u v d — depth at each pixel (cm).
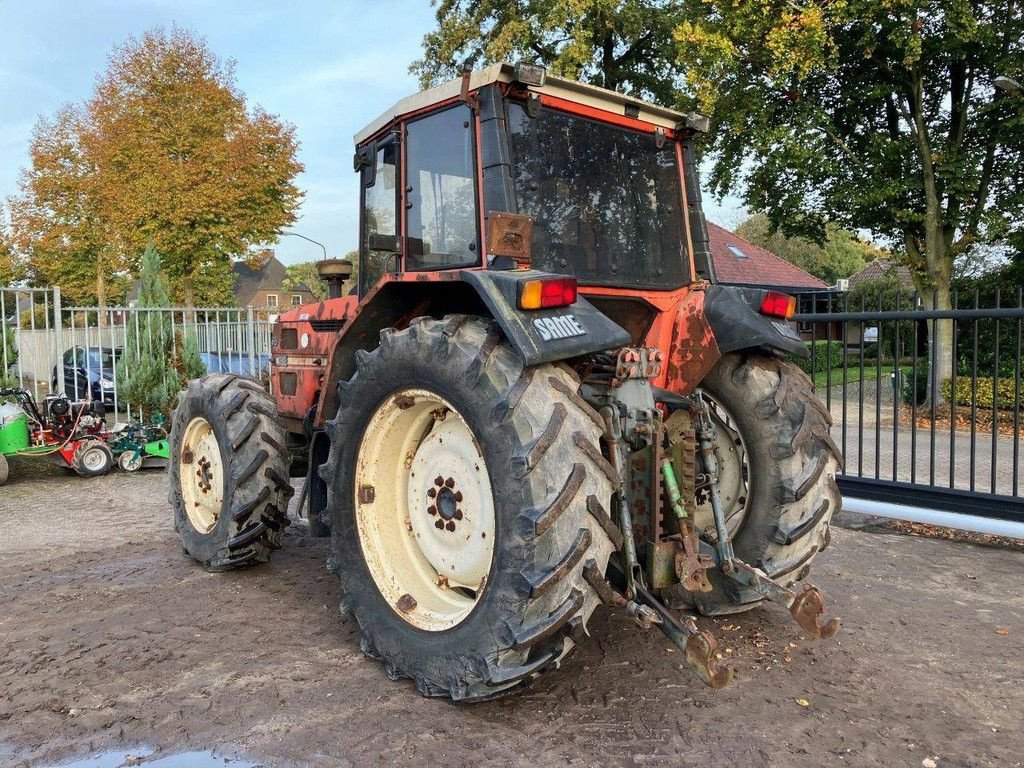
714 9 1361
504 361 256
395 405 293
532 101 299
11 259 2764
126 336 953
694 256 371
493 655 249
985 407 992
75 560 473
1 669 308
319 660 313
